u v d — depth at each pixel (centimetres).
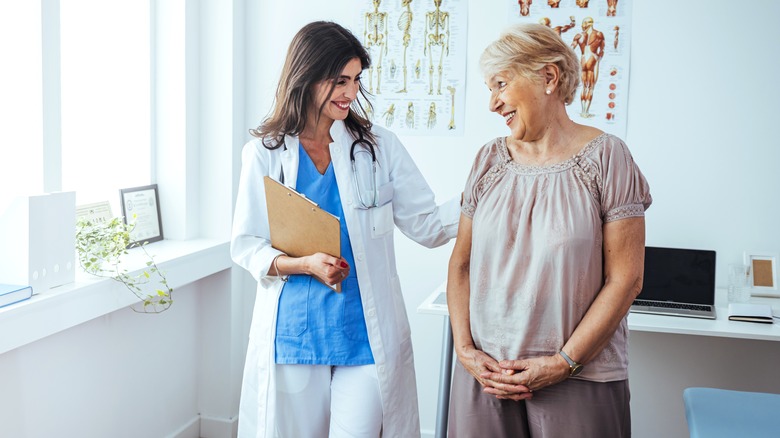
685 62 287
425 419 325
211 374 327
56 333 241
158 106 308
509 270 167
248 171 201
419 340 321
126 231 268
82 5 282
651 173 293
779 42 279
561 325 163
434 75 309
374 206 201
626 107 293
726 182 288
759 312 249
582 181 162
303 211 187
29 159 230
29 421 232
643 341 301
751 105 284
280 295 198
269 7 321
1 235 214
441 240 212
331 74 190
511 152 174
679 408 300
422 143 313
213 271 304
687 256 270
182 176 309
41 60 227
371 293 199
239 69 319
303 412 198
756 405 204
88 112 288
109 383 269
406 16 310
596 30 292
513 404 173
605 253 164
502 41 165
